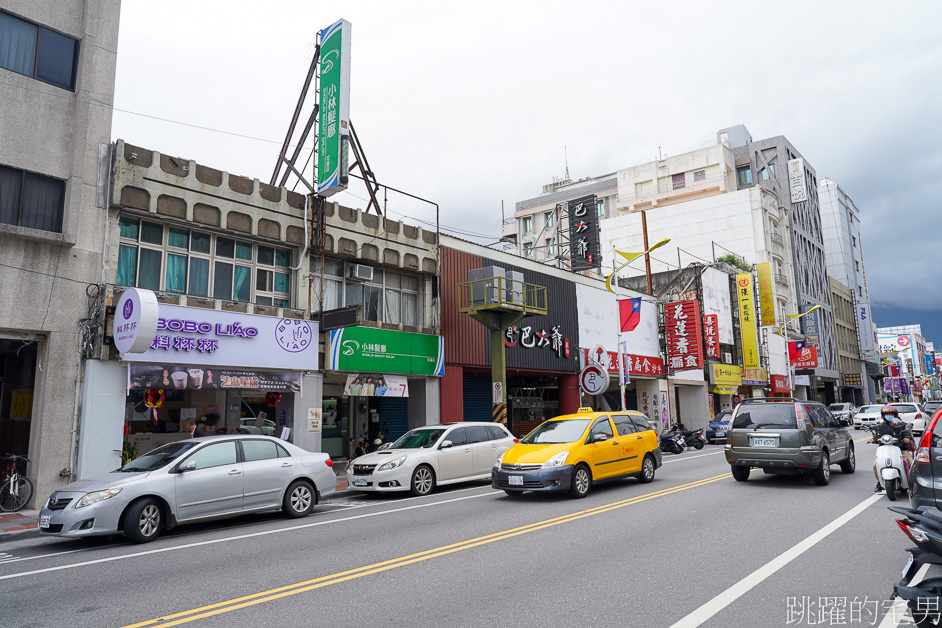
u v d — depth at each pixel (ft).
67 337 39.63
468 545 24.18
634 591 17.65
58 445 38.42
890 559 20.84
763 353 145.38
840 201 264.11
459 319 67.67
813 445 39.24
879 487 34.81
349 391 54.65
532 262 80.33
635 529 26.61
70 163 41.57
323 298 55.83
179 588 19.35
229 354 46.32
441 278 66.33
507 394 89.56
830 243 258.98
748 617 15.40
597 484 40.34
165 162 45.47
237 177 49.96
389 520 31.30
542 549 23.20
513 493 39.91
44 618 16.69
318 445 52.37
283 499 33.30
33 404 39.27
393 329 59.41
